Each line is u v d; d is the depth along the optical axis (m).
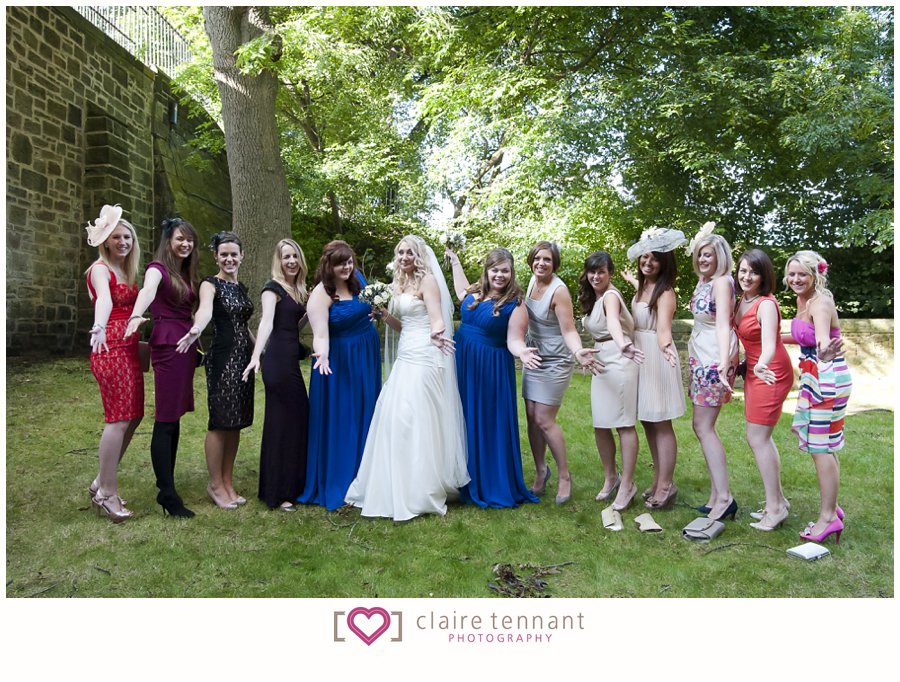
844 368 3.18
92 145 9.41
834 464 3.16
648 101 9.20
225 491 3.74
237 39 8.34
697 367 3.55
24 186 8.16
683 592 2.68
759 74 9.32
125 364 3.34
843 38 9.24
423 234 13.19
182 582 2.71
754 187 9.95
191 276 3.59
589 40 10.52
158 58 12.70
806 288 3.19
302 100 13.56
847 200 10.69
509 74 9.76
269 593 2.63
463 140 10.27
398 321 4.06
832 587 2.72
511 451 3.88
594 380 3.73
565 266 9.52
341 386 3.88
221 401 3.58
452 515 3.59
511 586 2.72
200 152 12.60
